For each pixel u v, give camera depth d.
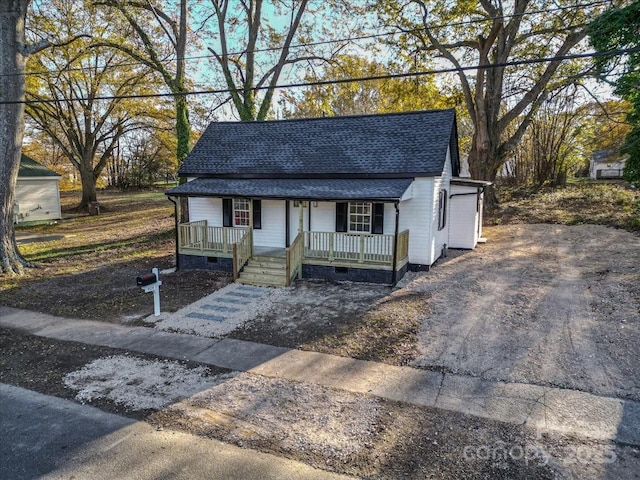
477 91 23.50
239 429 5.69
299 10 23.36
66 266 15.89
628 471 4.69
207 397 6.53
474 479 4.64
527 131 39.62
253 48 23.33
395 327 9.16
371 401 6.30
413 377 7.02
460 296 11.10
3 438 5.61
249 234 13.82
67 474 4.87
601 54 7.00
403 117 15.55
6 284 13.43
